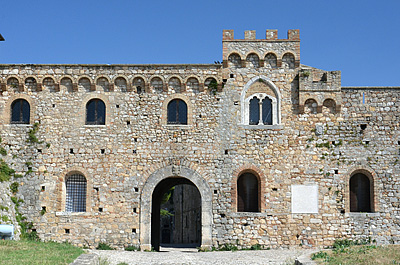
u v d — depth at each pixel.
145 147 32.81
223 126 33.00
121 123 33.06
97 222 32.03
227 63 33.50
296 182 32.41
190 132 32.94
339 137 32.91
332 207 32.22
